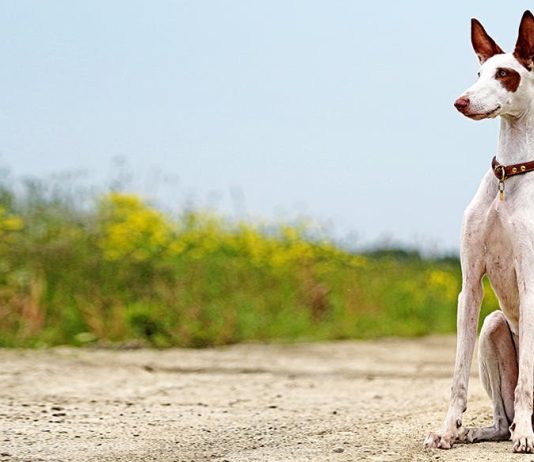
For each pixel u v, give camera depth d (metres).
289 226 19.28
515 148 6.48
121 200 16.06
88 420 7.52
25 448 6.41
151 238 15.67
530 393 6.27
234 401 8.80
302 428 7.23
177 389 9.55
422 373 11.59
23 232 15.07
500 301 6.66
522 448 6.13
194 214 17.14
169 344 14.38
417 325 19.47
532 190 6.41
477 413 7.92
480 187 6.65
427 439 6.45
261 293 17.08
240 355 13.41
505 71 6.47
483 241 6.54
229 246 17.25
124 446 6.53
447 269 22.97
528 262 6.32
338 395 9.38
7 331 13.75
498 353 6.71
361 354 14.18
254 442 6.68
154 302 15.07
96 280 14.99
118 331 14.31
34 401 8.42
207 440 6.75
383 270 21.66
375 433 7.00
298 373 11.35
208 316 15.12
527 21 6.46
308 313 17.38
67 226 15.48
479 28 6.76
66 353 12.74
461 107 6.43
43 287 14.38
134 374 10.73
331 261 19.22
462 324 6.59
